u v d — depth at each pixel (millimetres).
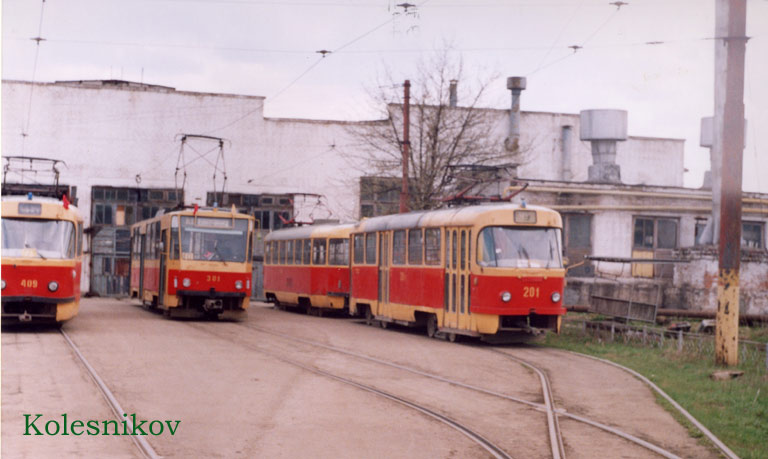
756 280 31047
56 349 17578
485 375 15805
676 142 56656
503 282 20703
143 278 33344
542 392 13930
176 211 27562
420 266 24234
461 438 10219
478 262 20938
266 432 10242
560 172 53281
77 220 22078
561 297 21203
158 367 15367
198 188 50000
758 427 11500
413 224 24844
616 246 37438
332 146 51500
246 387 13445
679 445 10273
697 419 11789
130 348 18219
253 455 9102
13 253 20672
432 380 14945
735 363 17406
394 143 43938
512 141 48750
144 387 13117
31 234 21000
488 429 10828
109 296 48594
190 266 27000
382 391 13477
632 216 37625
